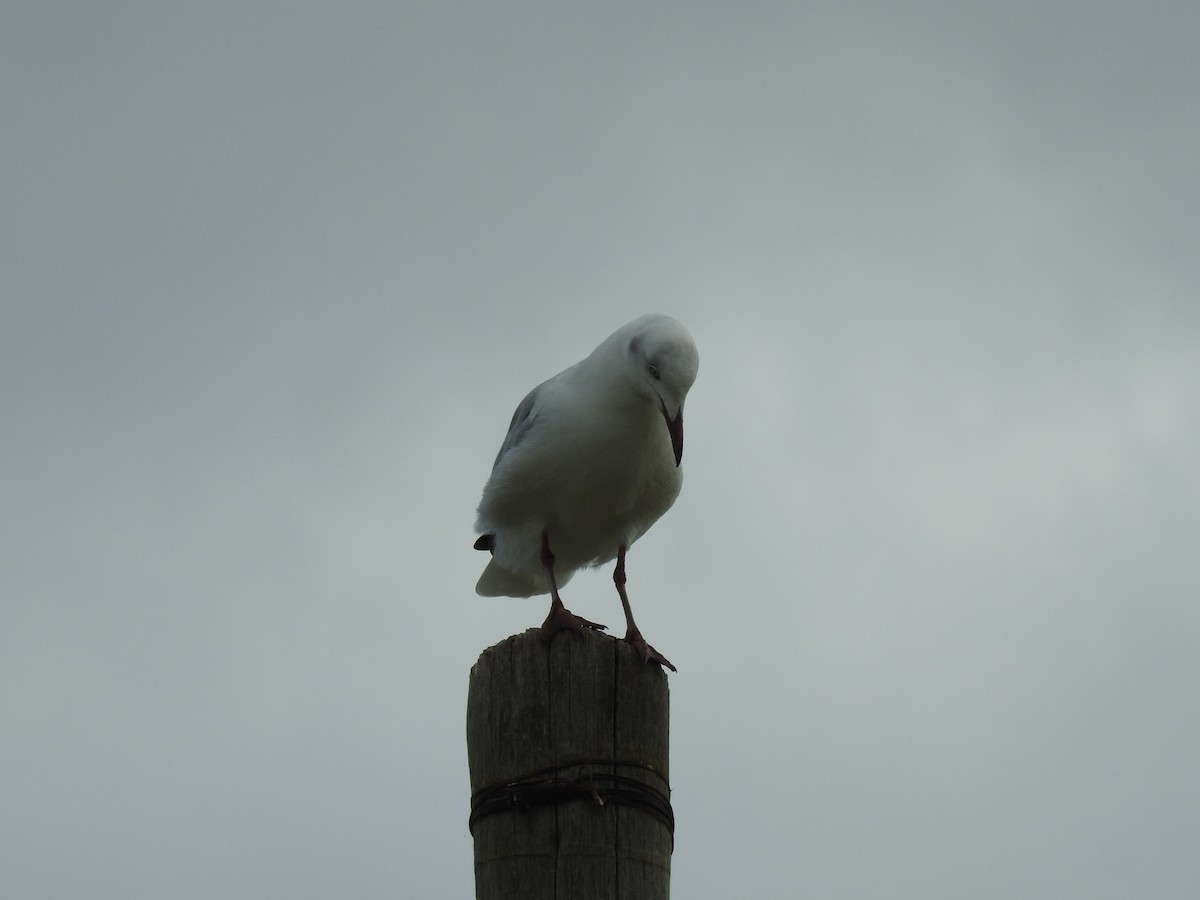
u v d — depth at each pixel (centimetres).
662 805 1120
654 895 1092
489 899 1088
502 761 1114
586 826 1086
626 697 1126
